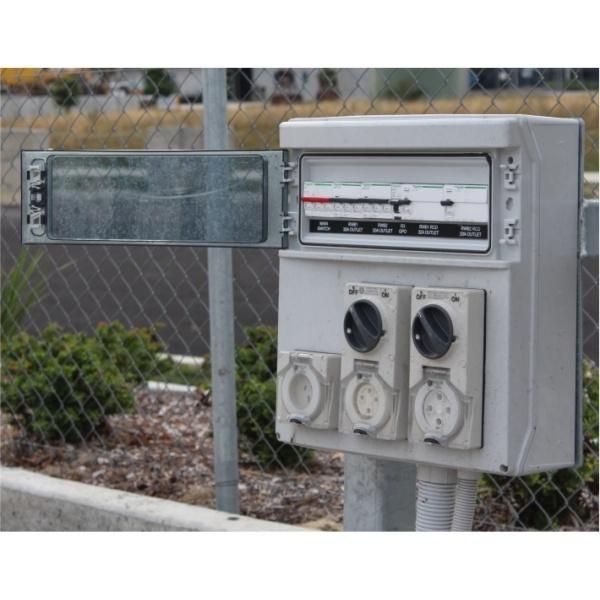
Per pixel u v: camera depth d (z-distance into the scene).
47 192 3.50
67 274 12.80
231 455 4.48
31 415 6.02
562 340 3.00
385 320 3.00
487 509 4.62
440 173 2.94
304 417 3.15
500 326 2.88
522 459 2.92
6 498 5.00
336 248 3.10
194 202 3.33
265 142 4.99
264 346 5.69
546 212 2.92
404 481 3.68
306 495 5.11
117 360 6.43
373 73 5.43
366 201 3.04
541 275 2.92
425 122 2.91
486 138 2.84
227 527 4.26
